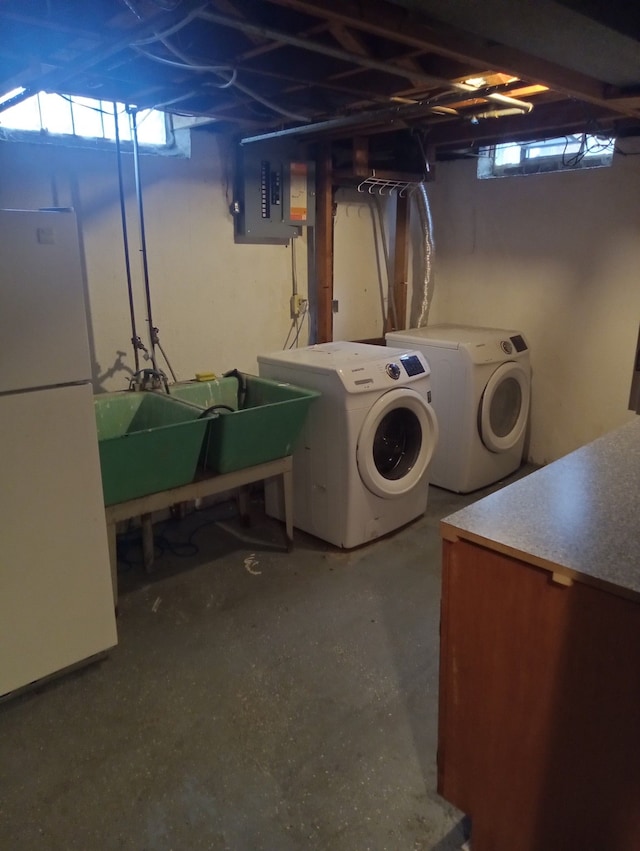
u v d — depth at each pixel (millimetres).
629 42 1599
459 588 1359
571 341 3762
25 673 2006
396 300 4195
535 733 1307
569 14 1410
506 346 3588
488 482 3732
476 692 1395
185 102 2607
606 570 1129
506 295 4016
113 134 2803
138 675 2152
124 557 2971
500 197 3908
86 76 2121
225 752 1820
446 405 3547
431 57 2154
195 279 3211
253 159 3197
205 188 3148
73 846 1540
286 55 2109
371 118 2387
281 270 3580
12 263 1725
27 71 1984
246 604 2566
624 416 3615
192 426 2389
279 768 1761
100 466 2072
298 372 2936
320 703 2012
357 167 3365
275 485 3283
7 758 1812
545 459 4043
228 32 1927
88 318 2859
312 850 1519
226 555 2982
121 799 1669
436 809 1630
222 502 3625
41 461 1899
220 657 2240
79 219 2744
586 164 3506
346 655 2242
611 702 1160
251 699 2031
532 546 1226
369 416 2811
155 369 2932
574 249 3631
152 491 2469
